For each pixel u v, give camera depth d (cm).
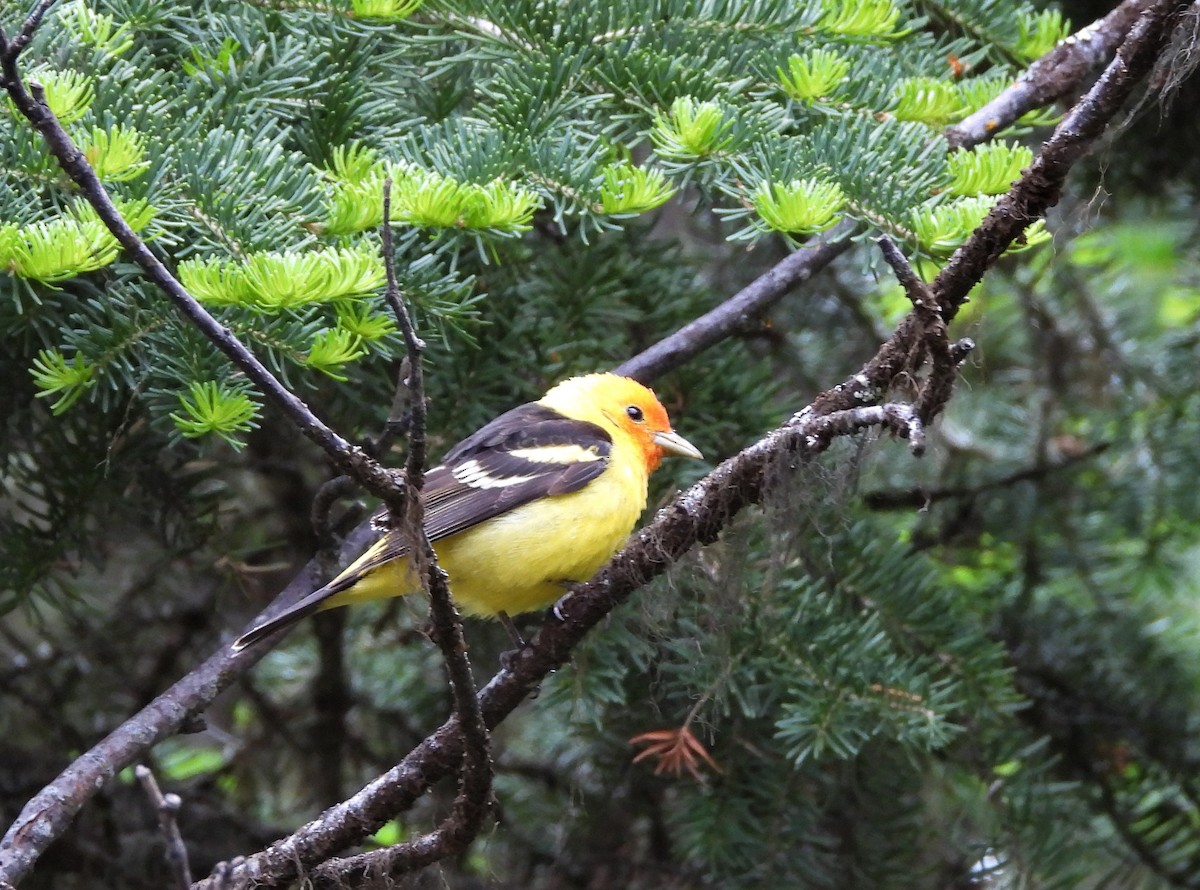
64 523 897
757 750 977
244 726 1430
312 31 859
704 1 911
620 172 798
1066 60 955
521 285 966
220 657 838
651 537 703
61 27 765
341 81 838
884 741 964
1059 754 1084
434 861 692
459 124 814
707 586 772
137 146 681
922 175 815
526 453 890
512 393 1005
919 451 598
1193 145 1206
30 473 896
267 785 1366
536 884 1255
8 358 853
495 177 772
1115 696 1207
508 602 902
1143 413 1323
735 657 876
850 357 1332
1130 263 1420
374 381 914
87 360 715
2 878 710
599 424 932
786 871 966
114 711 1217
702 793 999
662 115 844
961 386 1324
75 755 1182
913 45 993
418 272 755
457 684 618
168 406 746
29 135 688
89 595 1249
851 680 883
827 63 847
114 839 1185
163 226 711
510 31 882
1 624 1186
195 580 1248
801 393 1256
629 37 895
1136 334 1373
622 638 911
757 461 679
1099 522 1302
